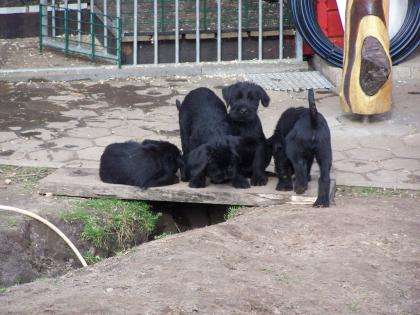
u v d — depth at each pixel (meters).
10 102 12.13
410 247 7.34
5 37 15.17
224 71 13.59
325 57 13.09
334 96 12.37
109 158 8.84
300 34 13.16
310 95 8.01
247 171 8.80
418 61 13.34
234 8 14.59
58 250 8.05
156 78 13.45
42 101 12.20
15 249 7.81
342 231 7.66
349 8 10.88
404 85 12.84
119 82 13.23
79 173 9.11
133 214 8.48
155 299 6.28
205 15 13.74
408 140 10.45
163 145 8.79
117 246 8.32
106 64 13.79
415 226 7.82
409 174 9.34
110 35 13.90
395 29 13.11
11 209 8.20
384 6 10.80
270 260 7.09
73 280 6.90
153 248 7.46
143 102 12.16
